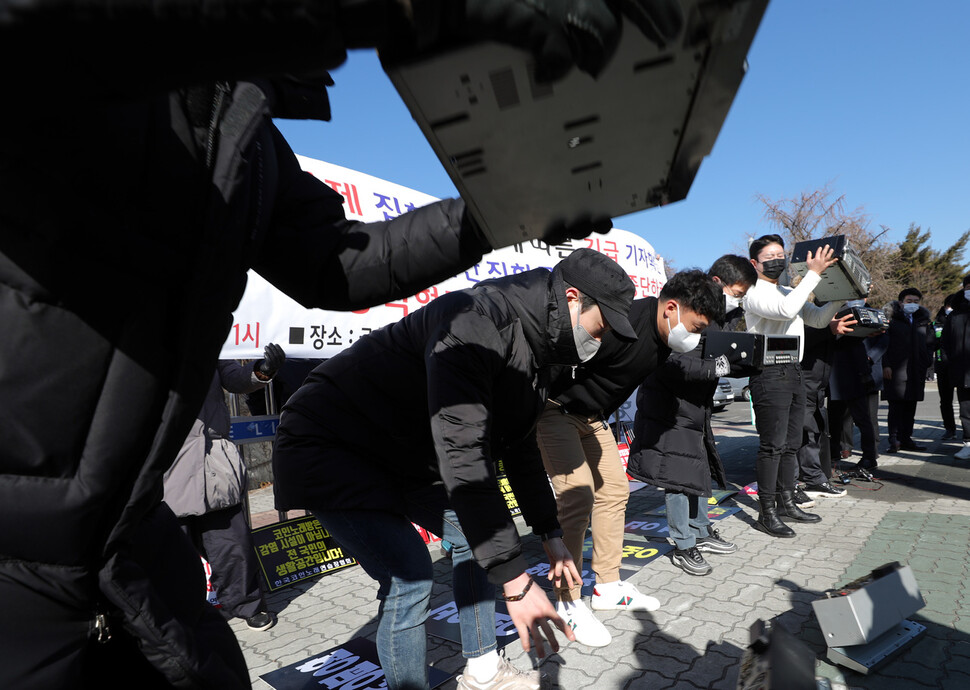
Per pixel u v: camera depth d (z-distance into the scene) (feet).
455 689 7.68
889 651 7.83
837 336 15.71
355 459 5.83
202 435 9.37
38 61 1.24
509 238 2.73
